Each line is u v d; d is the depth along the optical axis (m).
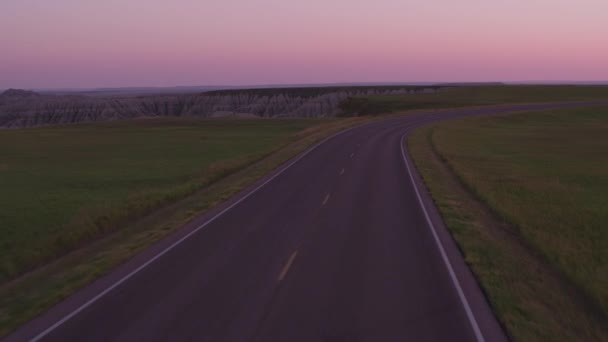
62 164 38.44
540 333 8.28
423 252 12.98
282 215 17.66
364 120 72.38
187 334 8.02
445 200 20.38
